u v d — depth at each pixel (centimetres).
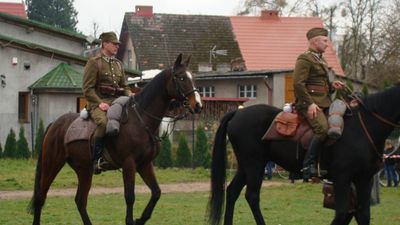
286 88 4462
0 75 3731
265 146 1186
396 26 5516
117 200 1888
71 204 1786
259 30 5784
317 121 1104
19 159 3266
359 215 1109
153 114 1214
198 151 3045
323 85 1145
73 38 4394
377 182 1264
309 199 1967
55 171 1293
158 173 2806
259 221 1180
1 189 2248
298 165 1155
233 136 1206
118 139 1202
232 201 1216
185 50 5516
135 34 5606
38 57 3866
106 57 1278
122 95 1288
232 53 5547
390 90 1109
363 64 6025
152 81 1228
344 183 1098
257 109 1205
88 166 1253
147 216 1206
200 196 2045
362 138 1102
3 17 4147
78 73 3884
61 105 3788
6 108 3744
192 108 1203
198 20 5800
